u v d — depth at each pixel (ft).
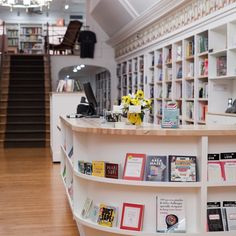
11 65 44.91
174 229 11.13
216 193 11.48
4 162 28.04
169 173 11.19
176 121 11.49
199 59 23.17
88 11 46.37
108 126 12.26
